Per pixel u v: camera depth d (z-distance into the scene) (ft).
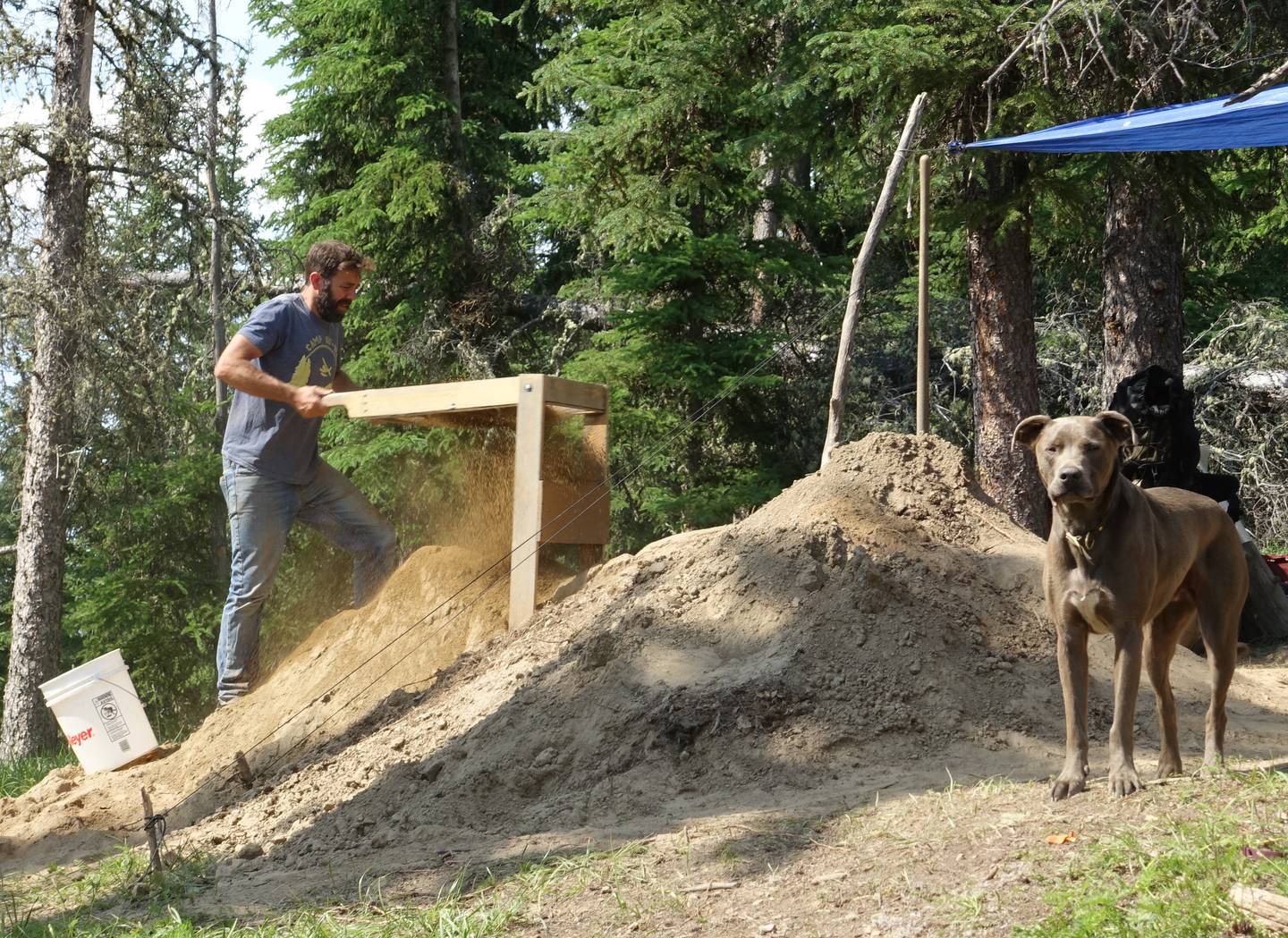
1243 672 24.31
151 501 62.28
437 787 18.40
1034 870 11.84
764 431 61.57
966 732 17.92
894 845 13.43
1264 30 37.73
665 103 48.29
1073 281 62.90
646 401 59.36
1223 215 40.29
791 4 44.11
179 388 62.59
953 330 65.51
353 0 64.08
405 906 14.25
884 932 11.30
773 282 60.18
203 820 20.43
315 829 18.25
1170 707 15.12
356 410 24.59
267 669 29.63
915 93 39.68
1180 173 37.93
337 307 25.99
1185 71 38.45
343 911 14.46
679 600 21.06
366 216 64.08
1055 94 39.17
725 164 54.19
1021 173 42.19
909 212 37.37
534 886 14.03
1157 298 39.11
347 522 27.14
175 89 53.93
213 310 66.80
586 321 66.13
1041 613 20.54
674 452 60.70
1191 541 14.87
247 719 24.47
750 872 13.50
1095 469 13.34
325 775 20.22
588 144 51.37
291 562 60.95
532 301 70.13
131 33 51.85
